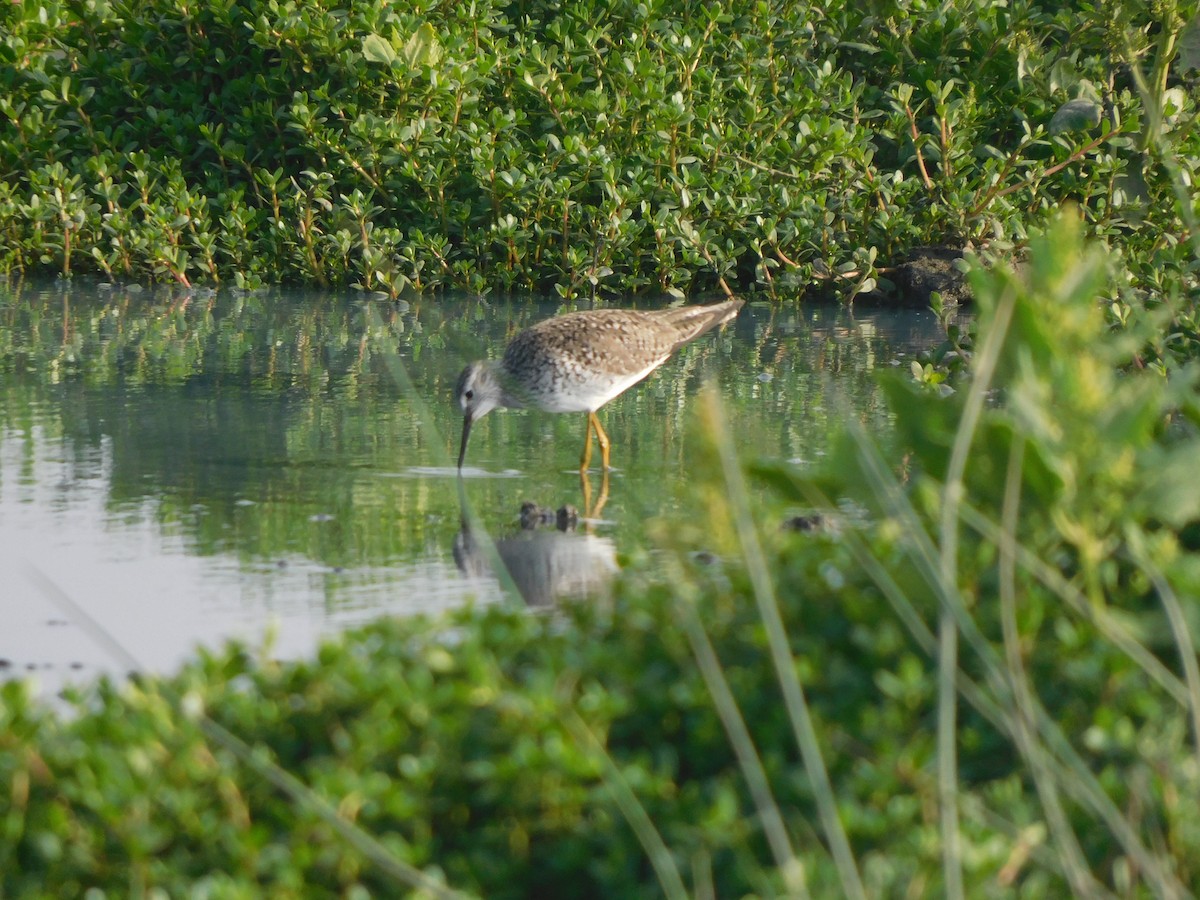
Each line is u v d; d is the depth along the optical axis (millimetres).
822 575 7340
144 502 11719
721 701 5852
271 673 6789
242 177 22875
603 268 21250
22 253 22125
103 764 5883
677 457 13531
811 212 21312
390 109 22188
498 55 22219
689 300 21438
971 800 5918
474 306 20797
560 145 21812
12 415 14312
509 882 5965
